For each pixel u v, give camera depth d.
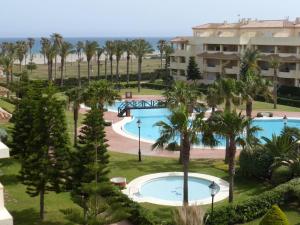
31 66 120.56
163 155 37.69
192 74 84.06
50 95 23.02
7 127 38.72
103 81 40.91
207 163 34.97
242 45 80.62
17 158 29.06
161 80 96.75
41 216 22.83
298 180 25.95
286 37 74.31
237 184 29.38
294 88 70.31
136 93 79.88
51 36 91.75
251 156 29.66
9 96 61.47
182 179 31.31
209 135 24.50
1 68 94.38
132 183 29.45
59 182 22.58
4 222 9.02
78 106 38.84
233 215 22.20
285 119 46.25
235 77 80.88
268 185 28.81
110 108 64.31
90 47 87.69
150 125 54.53
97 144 22.20
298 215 23.55
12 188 27.45
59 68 128.12
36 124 22.62
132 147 40.75
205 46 86.25
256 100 71.12
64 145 23.25
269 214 19.20
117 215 19.92
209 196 27.61
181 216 16.30
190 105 33.22
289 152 28.12
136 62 159.12
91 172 20.94
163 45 113.50
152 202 26.03
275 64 65.31
